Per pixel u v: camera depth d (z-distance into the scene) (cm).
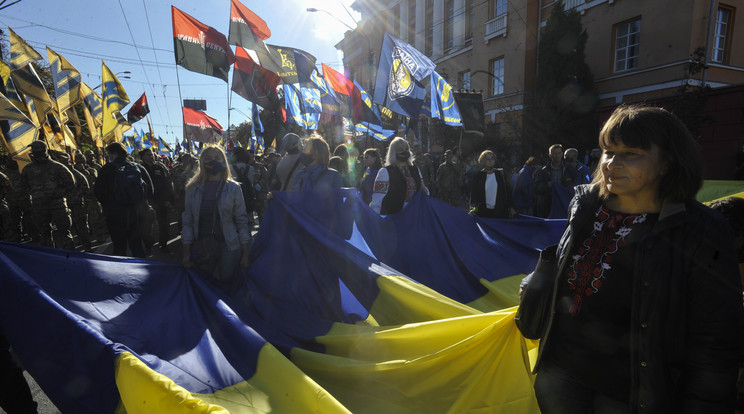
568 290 160
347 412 214
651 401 137
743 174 1104
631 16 1638
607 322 148
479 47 2425
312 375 288
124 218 600
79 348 224
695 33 1464
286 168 508
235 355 267
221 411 174
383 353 299
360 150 1767
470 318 274
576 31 1725
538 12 2109
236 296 378
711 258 127
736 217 197
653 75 1574
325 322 363
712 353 128
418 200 525
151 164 760
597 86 1773
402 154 551
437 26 2822
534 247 554
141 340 262
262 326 324
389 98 839
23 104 812
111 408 208
